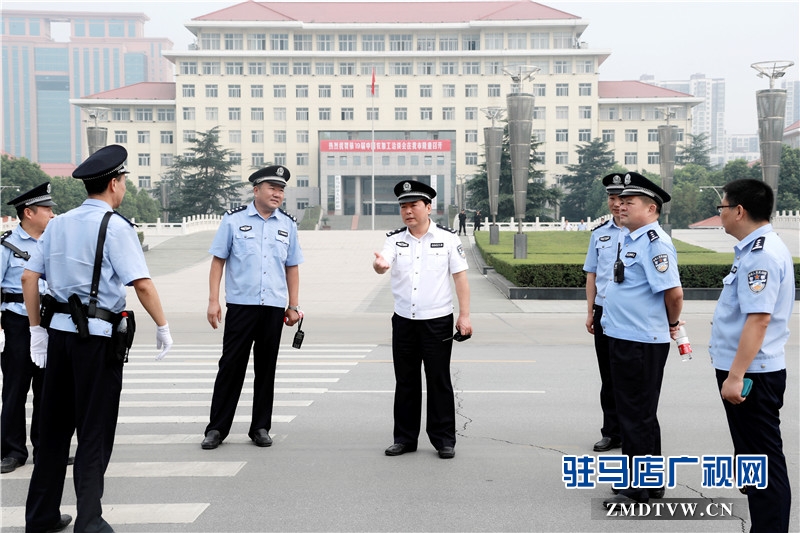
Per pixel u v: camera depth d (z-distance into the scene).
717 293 18.81
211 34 87.19
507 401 7.42
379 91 86.75
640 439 4.64
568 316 15.61
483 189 60.00
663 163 37.22
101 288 4.13
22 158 71.81
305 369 9.28
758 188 3.88
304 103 86.88
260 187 6.04
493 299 18.91
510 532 4.14
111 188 4.29
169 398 7.53
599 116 91.06
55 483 4.15
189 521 4.28
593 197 82.56
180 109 86.75
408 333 5.61
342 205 87.44
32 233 5.59
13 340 5.42
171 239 40.59
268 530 4.15
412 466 5.30
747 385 3.81
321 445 5.85
